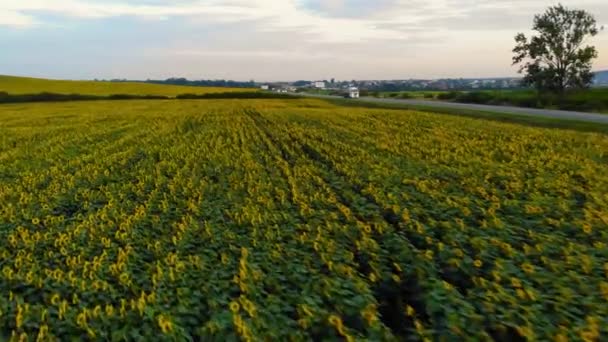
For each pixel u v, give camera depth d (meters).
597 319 6.68
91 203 15.12
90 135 34.53
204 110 63.53
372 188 15.45
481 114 50.56
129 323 6.93
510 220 12.16
